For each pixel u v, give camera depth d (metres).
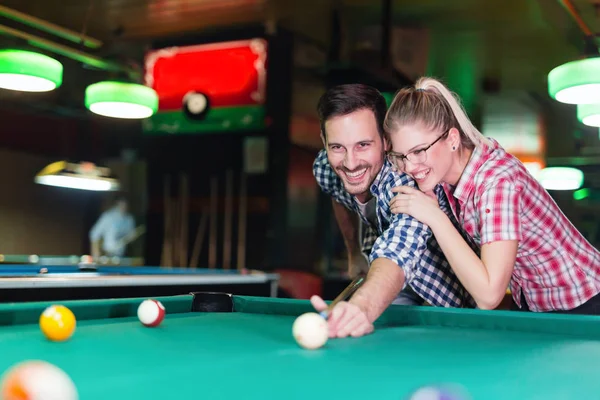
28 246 10.26
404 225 2.16
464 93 8.54
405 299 3.09
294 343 1.63
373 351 1.54
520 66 7.48
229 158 7.67
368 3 5.95
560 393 1.14
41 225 10.45
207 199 7.90
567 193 11.33
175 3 6.08
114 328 1.84
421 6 5.95
